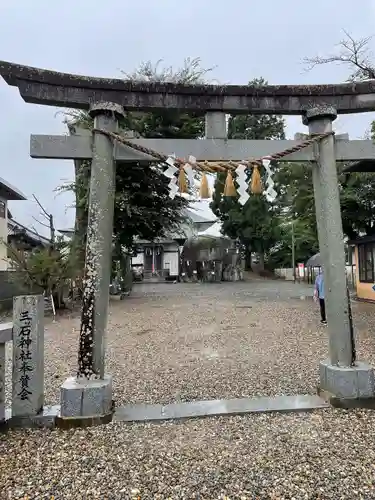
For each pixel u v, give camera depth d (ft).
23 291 44.50
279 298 56.13
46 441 10.68
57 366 20.57
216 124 13.58
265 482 8.54
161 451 10.02
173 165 12.66
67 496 8.22
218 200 106.22
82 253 48.91
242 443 10.39
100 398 11.78
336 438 10.53
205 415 12.21
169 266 119.55
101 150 12.55
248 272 125.49
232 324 33.76
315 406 12.64
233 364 20.02
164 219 53.72
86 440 10.66
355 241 50.70
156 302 52.21
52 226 52.85
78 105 13.07
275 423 11.63
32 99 12.66
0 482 8.79
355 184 44.09
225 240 108.58
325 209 13.38
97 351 12.21
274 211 110.42
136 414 12.30
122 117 13.24
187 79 50.37
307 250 115.85
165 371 18.92
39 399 11.98
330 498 7.95
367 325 31.07
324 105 13.69
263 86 13.43
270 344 25.05
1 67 12.03
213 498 8.04
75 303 50.78
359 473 8.80
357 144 13.76
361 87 13.60
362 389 12.62
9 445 10.52
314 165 13.83
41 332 12.21
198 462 9.44
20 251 43.96
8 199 64.44
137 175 48.39
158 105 13.21
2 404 11.62
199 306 47.14
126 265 63.26
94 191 12.50
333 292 13.20
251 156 13.39
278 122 87.61
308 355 21.61
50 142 12.58
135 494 8.23
